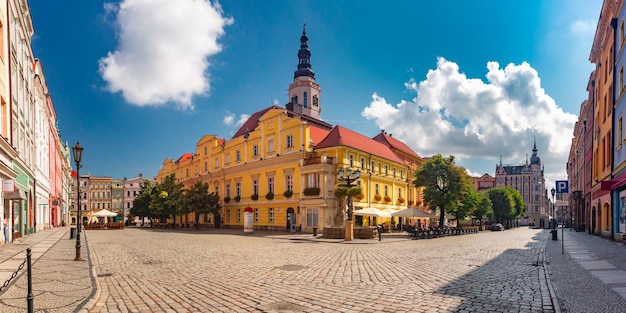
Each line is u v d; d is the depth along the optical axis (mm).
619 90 25750
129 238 31625
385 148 58062
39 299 8328
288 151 46469
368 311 7695
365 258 17078
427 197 45125
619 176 23875
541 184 138750
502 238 34312
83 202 119750
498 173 142250
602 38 32156
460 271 12930
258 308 8008
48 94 43844
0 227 20000
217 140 61156
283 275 12148
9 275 11445
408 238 33094
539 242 27594
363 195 46938
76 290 9305
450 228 42094
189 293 9477
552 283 10492
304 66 77188
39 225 40344
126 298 8961
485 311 7641
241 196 53375
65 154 80875
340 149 43438
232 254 18688
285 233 40500
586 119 44906
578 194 49250
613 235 26375
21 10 25656
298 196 44469
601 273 12016
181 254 18625
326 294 9266
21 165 26109
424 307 7965
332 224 41656
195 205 54562
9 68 21609
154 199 63031
